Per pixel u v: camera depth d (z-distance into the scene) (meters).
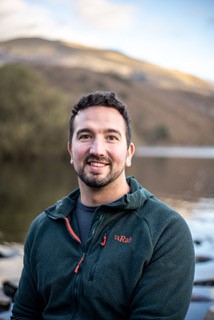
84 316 2.02
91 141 2.19
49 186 22.55
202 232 12.09
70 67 159.88
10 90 40.38
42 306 2.34
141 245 2.01
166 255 2.01
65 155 43.28
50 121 40.66
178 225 2.08
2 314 5.05
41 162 39.94
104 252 2.04
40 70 155.12
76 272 2.06
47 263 2.17
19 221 13.23
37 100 40.69
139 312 1.96
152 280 1.98
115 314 2.00
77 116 2.27
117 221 2.10
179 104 169.62
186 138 144.75
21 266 7.45
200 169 39.25
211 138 149.88
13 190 20.86
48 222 2.28
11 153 40.16
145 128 139.62
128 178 2.37
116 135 2.19
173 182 27.33
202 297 5.87
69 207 2.25
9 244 10.12
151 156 64.56
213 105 188.38
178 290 1.99
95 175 2.14
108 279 1.99
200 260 7.99
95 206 2.20
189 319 5.21
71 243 2.16
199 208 17.27
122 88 158.00
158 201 2.18
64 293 2.08
